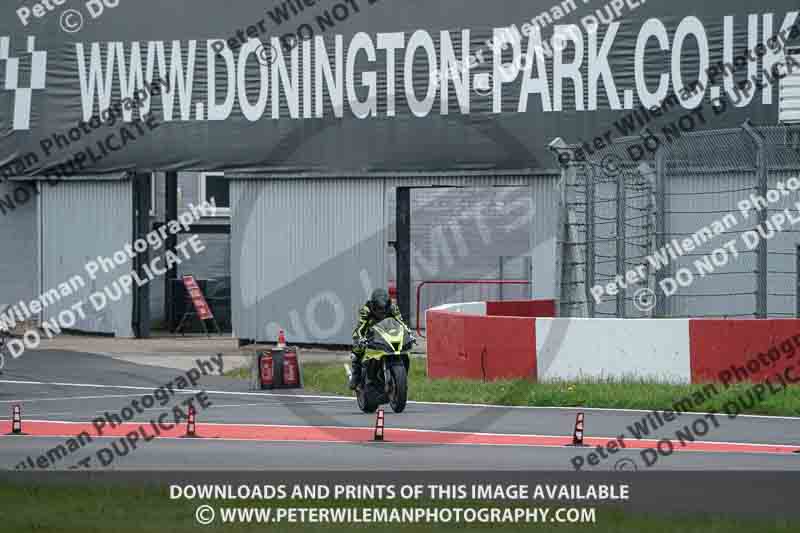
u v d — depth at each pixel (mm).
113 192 128750
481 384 78562
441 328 87125
